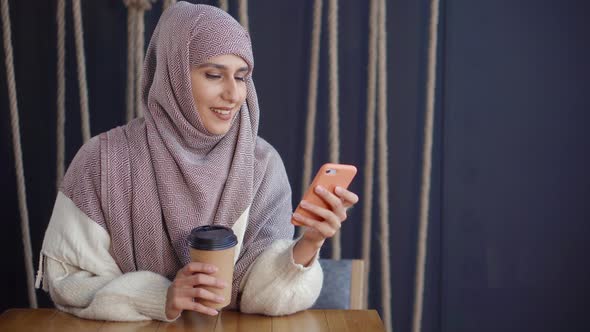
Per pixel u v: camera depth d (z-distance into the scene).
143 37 2.17
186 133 1.50
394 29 2.26
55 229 1.47
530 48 2.27
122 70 2.22
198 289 1.30
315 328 1.34
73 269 1.46
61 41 2.14
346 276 1.71
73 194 1.47
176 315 1.34
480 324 2.38
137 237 1.48
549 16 2.25
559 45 2.26
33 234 2.27
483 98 2.29
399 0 2.25
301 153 2.30
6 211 2.24
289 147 2.30
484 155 2.31
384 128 2.25
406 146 2.31
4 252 2.25
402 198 2.34
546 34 2.26
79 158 1.50
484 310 2.38
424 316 2.39
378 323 1.37
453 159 2.31
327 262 1.73
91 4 2.19
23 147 2.23
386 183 2.28
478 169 2.32
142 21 2.15
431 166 2.32
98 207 1.46
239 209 1.54
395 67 2.28
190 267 1.29
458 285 2.37
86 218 1.46
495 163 2.31
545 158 2.31
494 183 2.32
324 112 2.30
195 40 1.44
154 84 1.53
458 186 2.32
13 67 2.15
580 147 2.30
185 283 1.31
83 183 1.47
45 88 2.21
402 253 2.36
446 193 2.33
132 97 2.19
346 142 2.31
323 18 2.26
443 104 2.29
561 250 2.35
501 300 2.37
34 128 2.22
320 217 1.35
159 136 1.50
